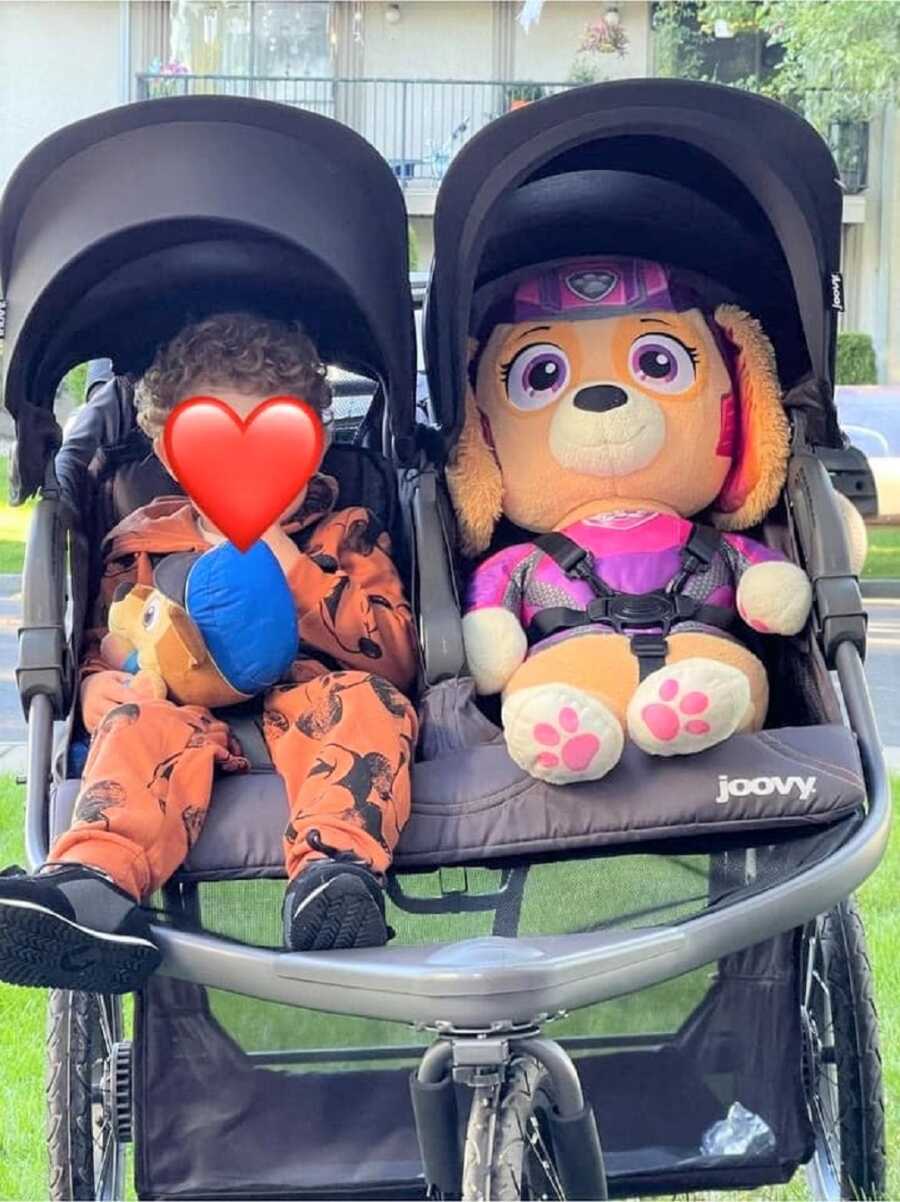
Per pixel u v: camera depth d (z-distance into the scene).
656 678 1.57
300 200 1.62
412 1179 1.65
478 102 10.59
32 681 1.67
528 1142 1.36
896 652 5.32
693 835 1.57
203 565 1.63
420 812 1.56
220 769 1.61
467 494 1.84
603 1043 1.67
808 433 1.86
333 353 2.10
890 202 11.17
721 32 9.23
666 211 1.91
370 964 1.35
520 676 1.74
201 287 1.96
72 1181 1.72
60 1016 1.75
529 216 1.89
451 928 1.58
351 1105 1.65
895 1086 2.16
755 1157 1.69
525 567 1.83
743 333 1.90
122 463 2.02
